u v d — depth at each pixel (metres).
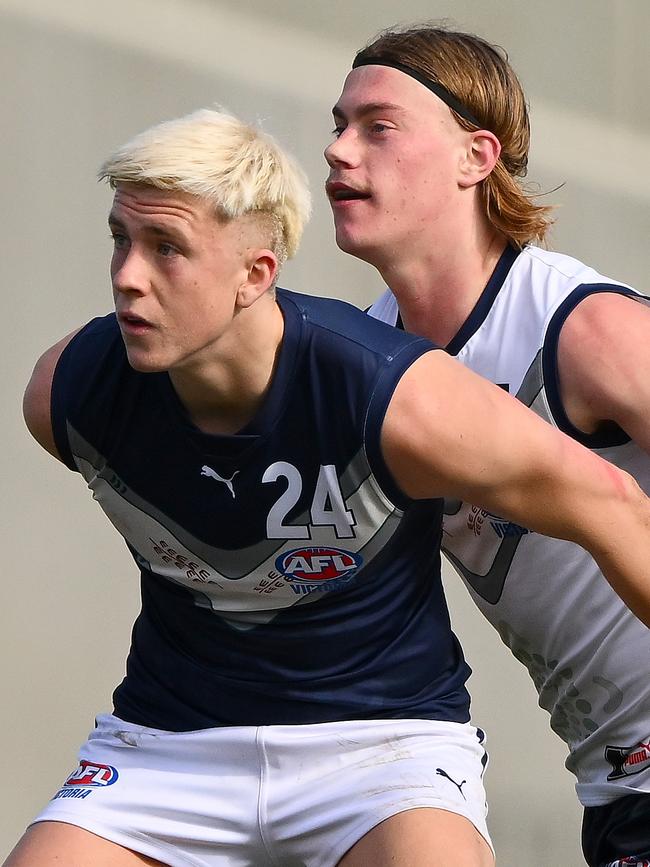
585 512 7.04
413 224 8.45
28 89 15.80
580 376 7.89
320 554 7.11
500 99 8.70
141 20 16.39
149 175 6.31
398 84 8.52
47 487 15.62
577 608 8.31
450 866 6.69
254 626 7.36
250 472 6.96
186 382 6.88
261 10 16.94
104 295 16.20
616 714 8.41
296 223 6.82
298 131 17.05
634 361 7.77
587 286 8.13
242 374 6.81
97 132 16.16
